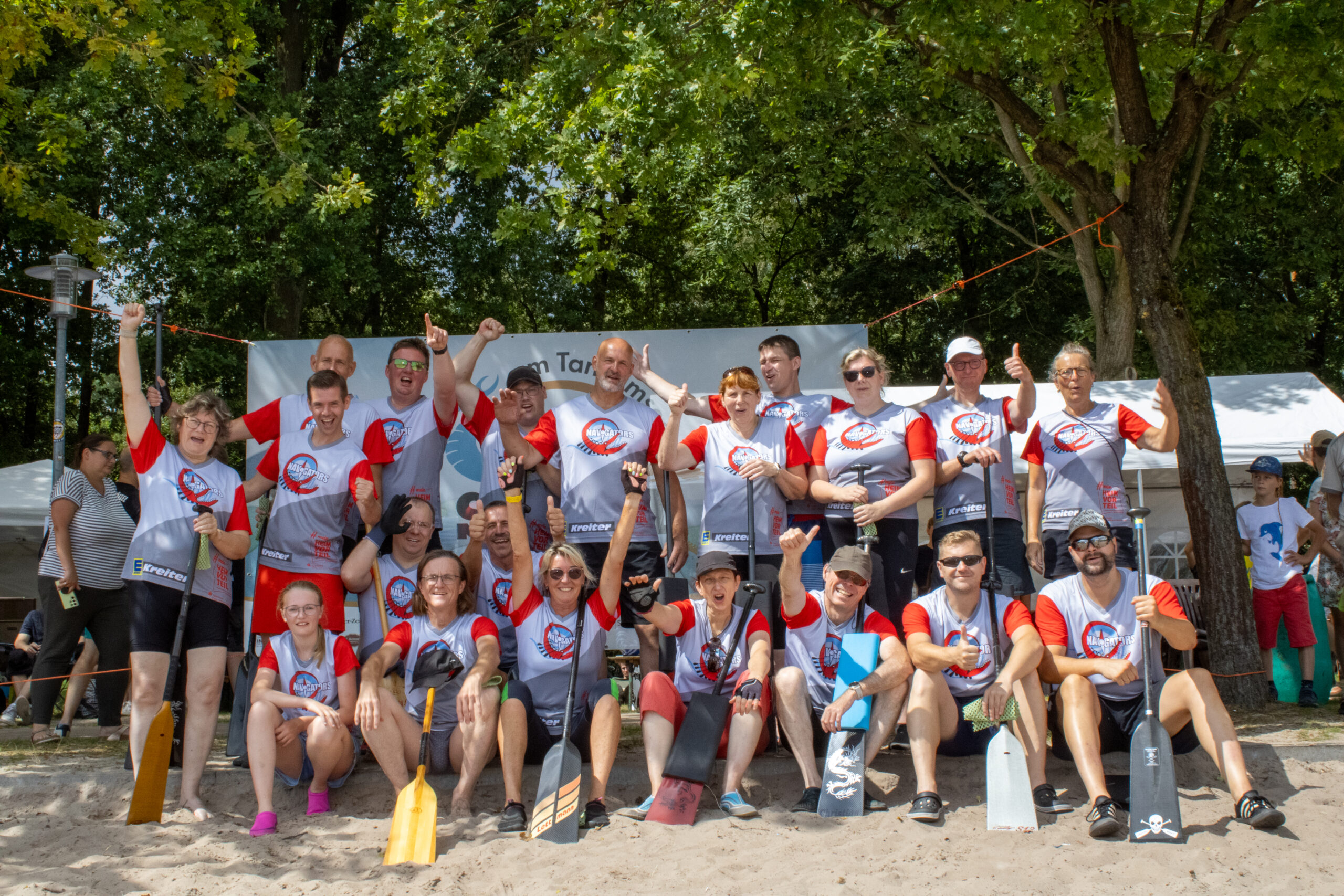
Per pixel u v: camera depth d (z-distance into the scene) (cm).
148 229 1517
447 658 538
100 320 1891
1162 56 805
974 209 1501
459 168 862
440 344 610
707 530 603
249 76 870
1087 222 1398
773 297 2256
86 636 755
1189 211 1306
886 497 587
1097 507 617
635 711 862
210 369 1603
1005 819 484
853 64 945
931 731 511
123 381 549
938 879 429
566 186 866
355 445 587
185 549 539
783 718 526
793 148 1450
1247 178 1530
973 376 628
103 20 805
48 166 1418
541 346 938
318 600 530
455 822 511
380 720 517
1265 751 552
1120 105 748
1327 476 755
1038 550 616
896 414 597
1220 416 1067
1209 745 497
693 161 1541
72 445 2112
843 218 1958
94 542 661
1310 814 492
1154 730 479
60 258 857
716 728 519
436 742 551
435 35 899
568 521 594
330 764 525
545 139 827
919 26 710
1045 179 1354
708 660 547
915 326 2106
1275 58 731
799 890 419
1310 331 1781
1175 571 1016
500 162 819
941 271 2022
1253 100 845
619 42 773
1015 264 1906
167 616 535
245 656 587
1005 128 1362
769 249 1669
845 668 530
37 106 875
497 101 907
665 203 1978
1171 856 446
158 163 1532
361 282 1700
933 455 585
